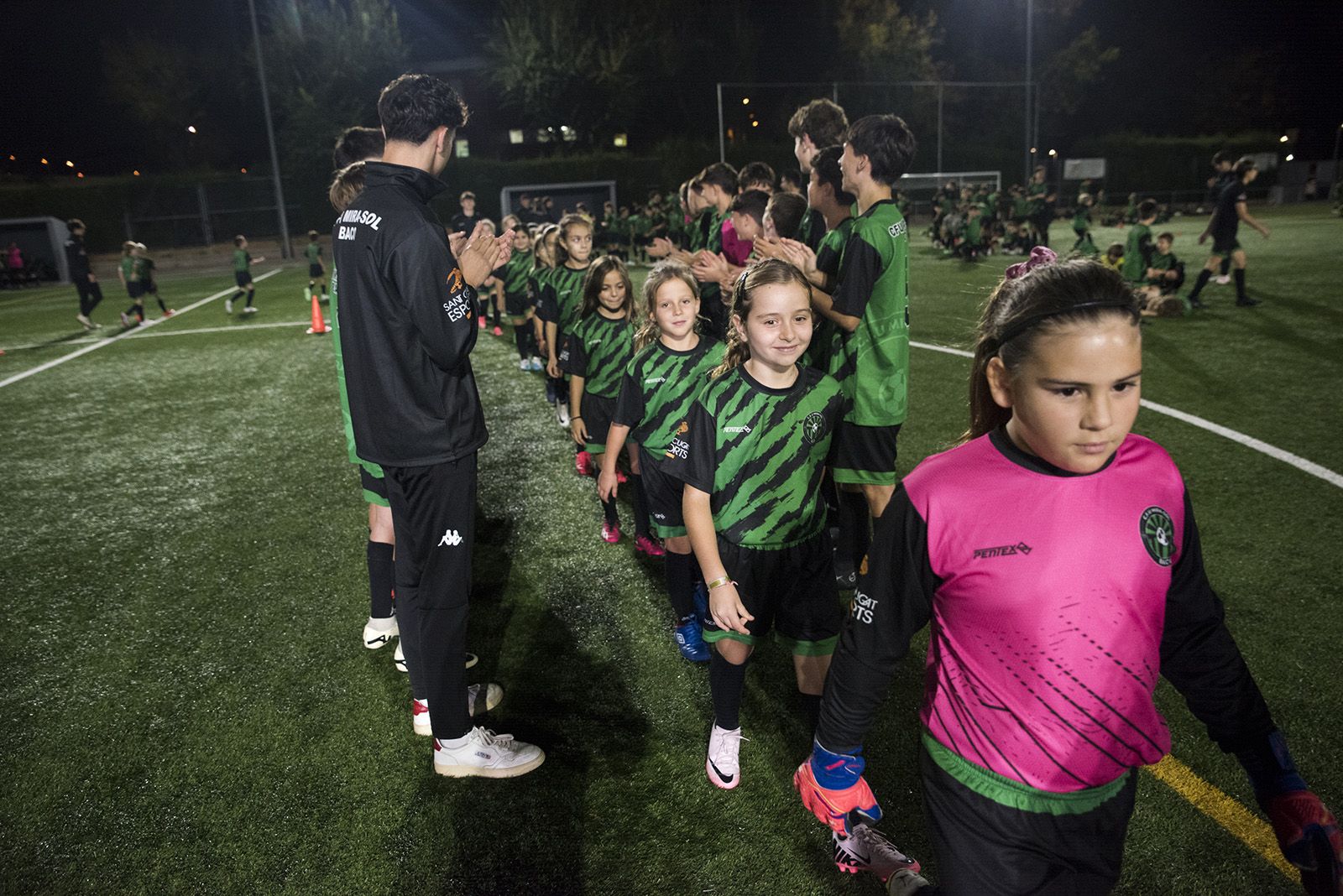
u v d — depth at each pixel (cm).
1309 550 368
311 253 1508
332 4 3191
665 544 315
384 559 325
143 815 248
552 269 582
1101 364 104
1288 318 881
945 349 859
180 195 3038
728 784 244
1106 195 3731
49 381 934
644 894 208
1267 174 3531
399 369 221
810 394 215
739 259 446
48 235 2277
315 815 244
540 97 3394
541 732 277
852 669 139
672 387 305
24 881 225
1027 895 132
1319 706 262
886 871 174
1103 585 118
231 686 316
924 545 125
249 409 771
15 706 310
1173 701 272
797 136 388
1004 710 126
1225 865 208
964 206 1822
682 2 3531
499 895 211
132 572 426
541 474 546
